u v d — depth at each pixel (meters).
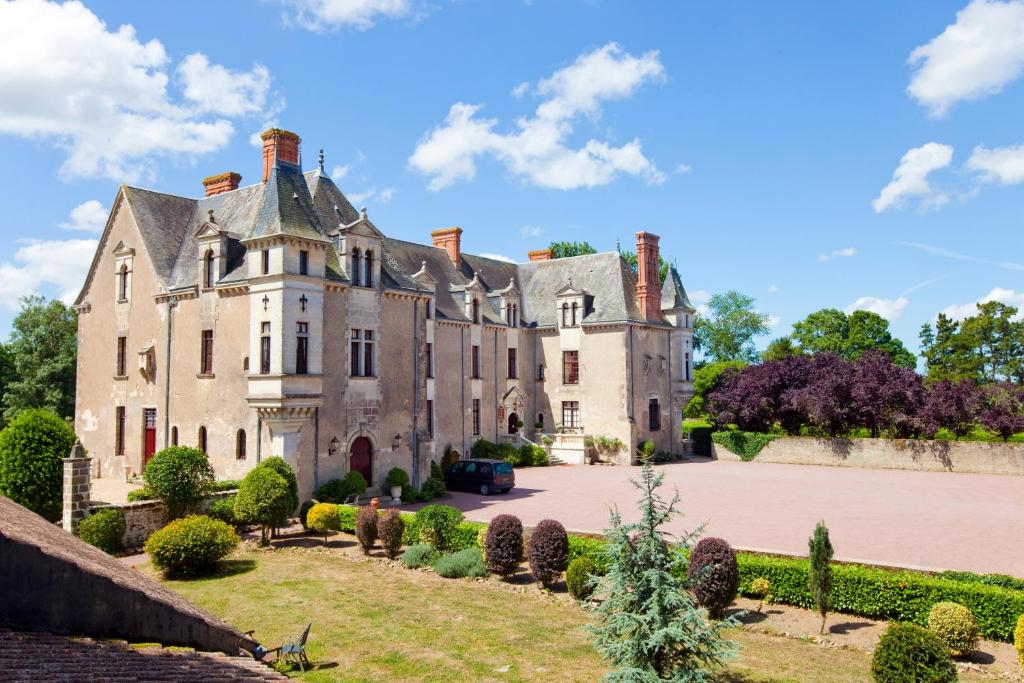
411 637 16.44
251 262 30.06
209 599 19.39
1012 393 46.12
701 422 72.88
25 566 7.86
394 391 34.41
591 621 17.48
